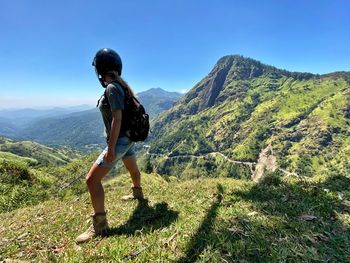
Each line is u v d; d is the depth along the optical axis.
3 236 2.43
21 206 4.82
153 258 1.63
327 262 1.55
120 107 2.03
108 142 2.10
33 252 2.00
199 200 2.58
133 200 2.81
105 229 2.11
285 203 2.31
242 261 1.52
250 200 2.38
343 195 2.51
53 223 2.58
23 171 5.96
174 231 1.91
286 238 1.73
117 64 2.10
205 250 1.62
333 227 1.92
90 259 1.70
